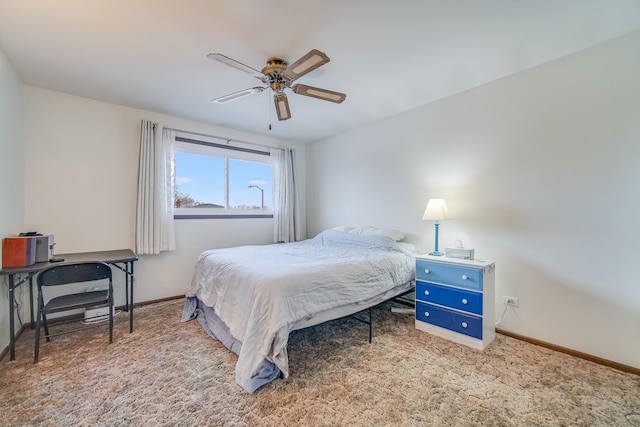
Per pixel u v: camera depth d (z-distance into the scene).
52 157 2.79
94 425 1.42
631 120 1.93
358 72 2.45
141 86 2.69
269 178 4.53
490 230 2.65
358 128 4.03
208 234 3.85
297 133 4.31
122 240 3.17
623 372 1.92
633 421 1.46
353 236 3.47
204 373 1.88
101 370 1.92
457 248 2.59
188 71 2.41
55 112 2.80
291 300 1.87
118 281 3.15
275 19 1.75
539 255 2.35
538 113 2.35
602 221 2.05
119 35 1.90
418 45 2.06
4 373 1.87
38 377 1.83
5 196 2.19
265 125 3.90
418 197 3.30
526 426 1.43
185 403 1.58
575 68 2.16
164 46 2.04
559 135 2.24
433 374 1.88
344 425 1.42
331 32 1.89
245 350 1.76
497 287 2.59
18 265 2.11
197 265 3.02
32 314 2.55
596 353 2.06
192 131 3.69
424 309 2.60
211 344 2.31
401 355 2.14
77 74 2.46
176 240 3.57
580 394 1.68
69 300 2.24
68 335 2.47
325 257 2.70
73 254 2.81
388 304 3.33
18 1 1.57
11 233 2.31
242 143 4.17
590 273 2.10
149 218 3.22
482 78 2.58
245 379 1.69
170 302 3.41
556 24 1.83
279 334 1.73
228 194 4.06
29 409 1.53
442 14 1.72
